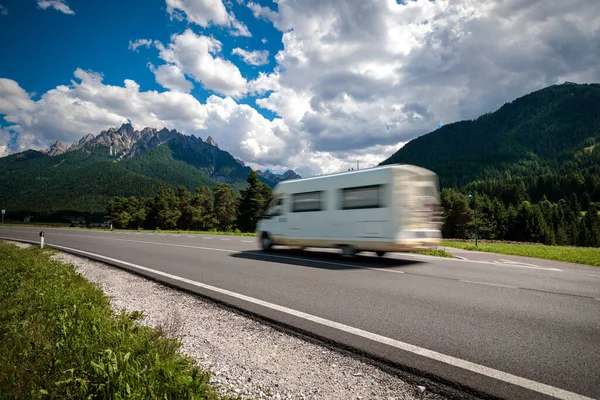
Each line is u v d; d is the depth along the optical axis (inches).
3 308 205.2
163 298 256.2
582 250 674.2
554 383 121.2
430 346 156.3
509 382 122.3
